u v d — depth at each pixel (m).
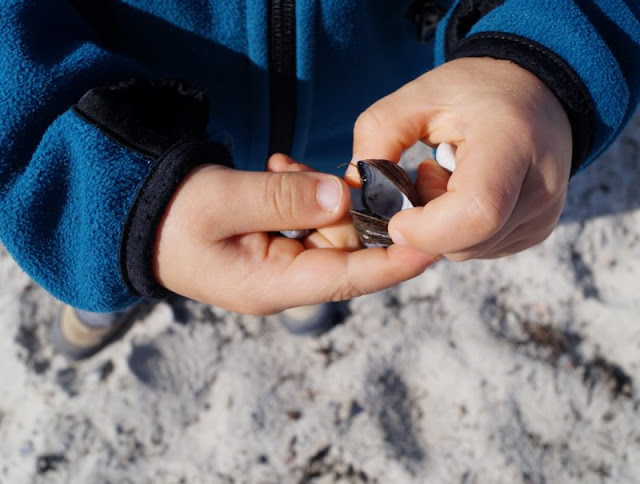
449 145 0.23
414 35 0.33
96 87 0.21
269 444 0.45
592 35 0.22
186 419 0.46
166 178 0.20
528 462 0.43
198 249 0.22
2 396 0.47
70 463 0.45
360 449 0.45
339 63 0.30
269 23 0.26
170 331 0.48
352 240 0.24
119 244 0.21
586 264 0.49
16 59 0.20
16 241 0.22
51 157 0.21
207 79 0.29
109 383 0.47
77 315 0.45
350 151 0.38
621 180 0.52
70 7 0.24
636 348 0.46
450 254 0.23
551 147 0.21
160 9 0.26
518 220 0.22
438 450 0.44
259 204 0.21
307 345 0.48
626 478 0.43
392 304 0.49
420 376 0.46
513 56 0.22
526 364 0.46
